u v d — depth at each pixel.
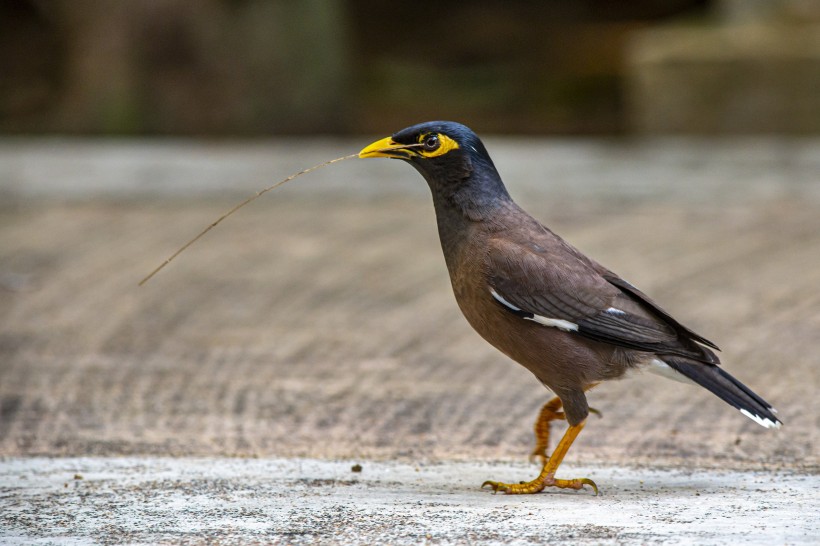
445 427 9.20
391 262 14.65
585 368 7.44
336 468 8.02
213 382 10.43
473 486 7.50
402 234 15.98
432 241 15.60
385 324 12.28
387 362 11.04
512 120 27.00
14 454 8.44
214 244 15.55
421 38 33.12
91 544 6.06
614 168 17.94
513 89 29.36
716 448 8.52
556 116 27.33
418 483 7.57
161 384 10.37
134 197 17.97
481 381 10.46
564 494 7.21
